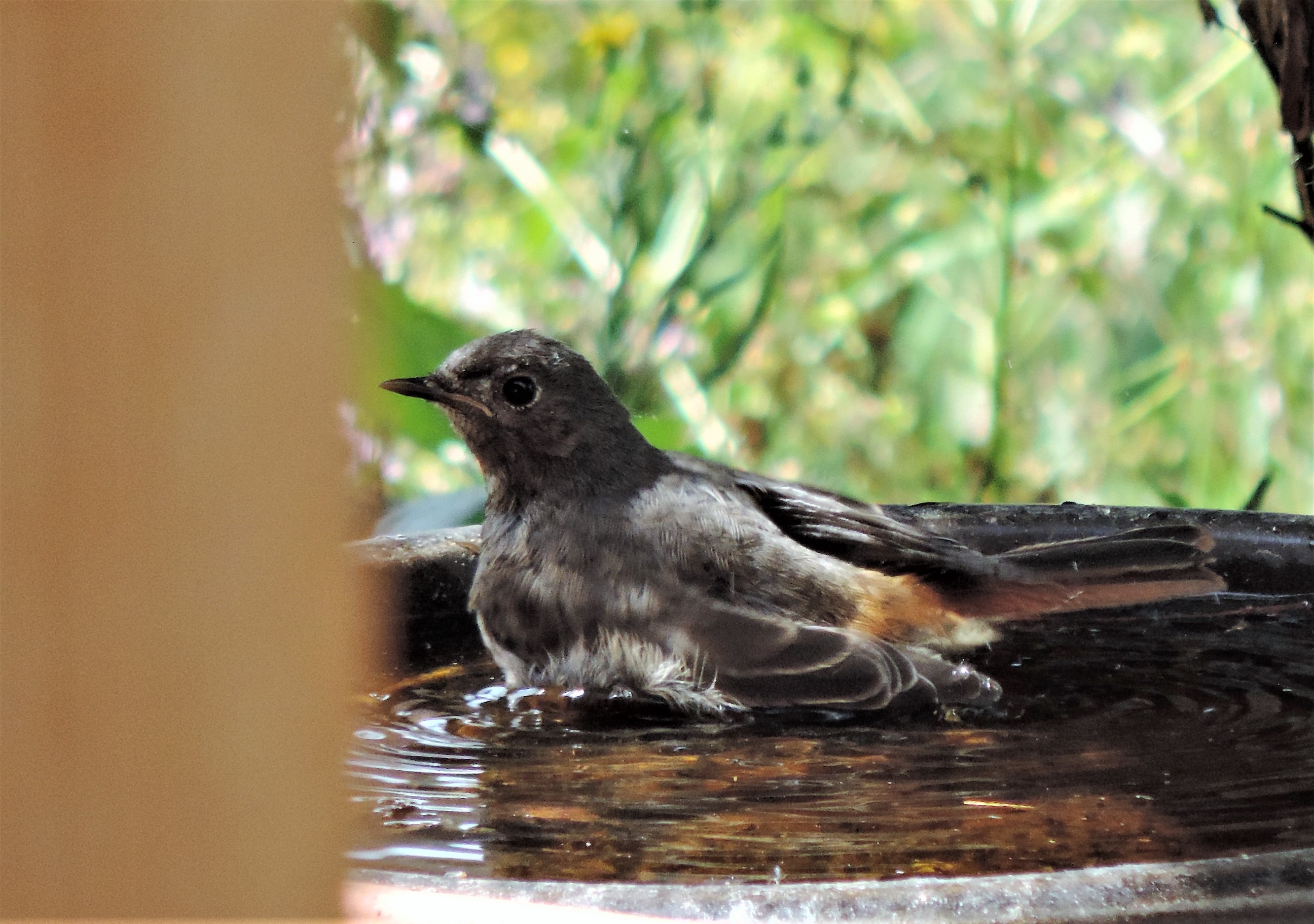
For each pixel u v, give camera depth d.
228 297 1.26
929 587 7.70
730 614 6.98
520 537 7.57
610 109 15.06
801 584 7.39
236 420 1.26
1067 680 7.04
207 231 1.24
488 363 7.68
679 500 7.57
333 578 1.34
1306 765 5.60
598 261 14.49
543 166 15.59
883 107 15.86
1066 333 15.79
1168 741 6.02
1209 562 8.14
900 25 15.69
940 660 6.64
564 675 7.20
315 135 1.30
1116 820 4.97
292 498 1.30
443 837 4.90
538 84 16.28
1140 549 7.70
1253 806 5.09
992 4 14.93
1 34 1.16
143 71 1.21
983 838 4.80
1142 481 15.12
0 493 1.18
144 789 1.25
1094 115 15.47
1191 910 3.30
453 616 8.25
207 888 1.28
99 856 1.23
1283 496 14.53
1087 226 15.52
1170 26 15.94
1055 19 15.23
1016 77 14.97
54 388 1.19
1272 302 14.77
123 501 1.22
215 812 1.28
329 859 1.36
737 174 14.76
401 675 7.56
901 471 15.46
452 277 15.04
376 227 13.80
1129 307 15.55
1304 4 6.27
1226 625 7.99
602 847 4.78
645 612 7.10
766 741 6.25
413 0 14.77
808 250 15.81
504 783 5.63
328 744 1.35
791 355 15.71
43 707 1.20
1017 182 15.19
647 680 6.91
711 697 6.75
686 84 15.16
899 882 3.39
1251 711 6.45
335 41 1.31
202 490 1.25
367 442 9.89
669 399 13.83
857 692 6.48
